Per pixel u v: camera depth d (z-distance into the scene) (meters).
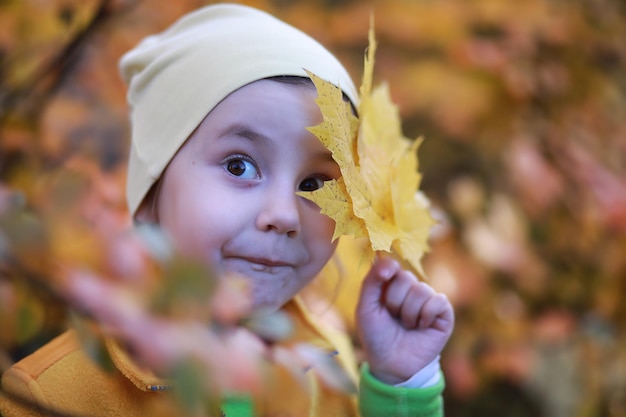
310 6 1.20
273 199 0.63
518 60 1.23
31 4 0.88
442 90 1.21
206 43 0.67
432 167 1.27
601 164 1.25
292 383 0.65
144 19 0.96
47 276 0.46
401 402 0.72
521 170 1.15
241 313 0.47
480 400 1.11
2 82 0.88
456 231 1.16
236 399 0.66
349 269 0.78
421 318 0.73
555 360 1.12
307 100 0.64
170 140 0.66
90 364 0.64
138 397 0.63
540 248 1.19
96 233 0.48
